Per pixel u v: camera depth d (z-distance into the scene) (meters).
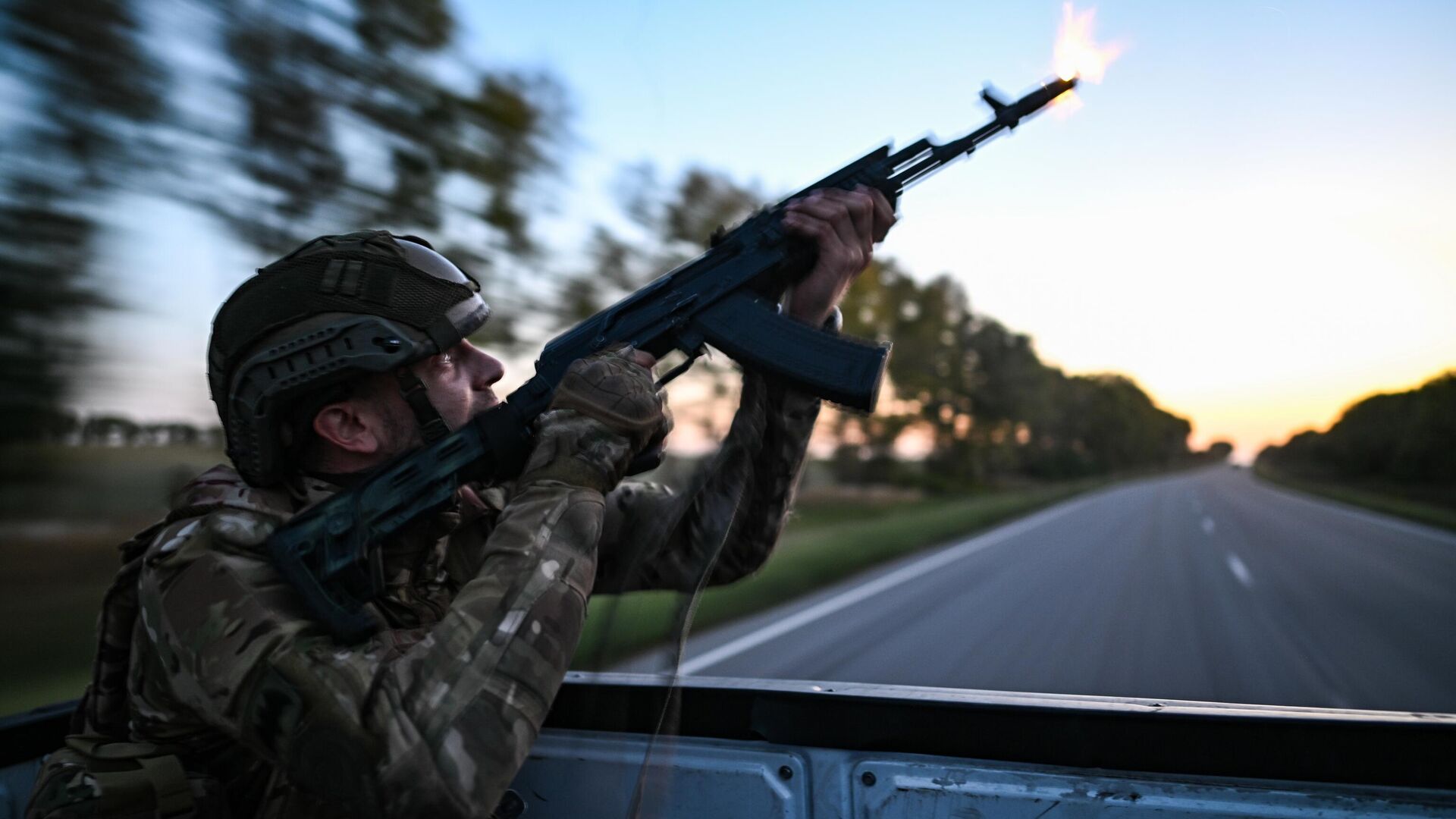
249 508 0.98
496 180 3.40
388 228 3.14
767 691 1.29
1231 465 177.38
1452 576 10.55
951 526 17.25
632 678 1.14
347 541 0.93
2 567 4.18
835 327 1.27
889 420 17.80
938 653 5.98
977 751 1.20
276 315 0.96
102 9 2.48
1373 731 1.05
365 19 2.97
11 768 1.26
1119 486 54.31
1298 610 7.52
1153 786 1.12
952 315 17.09
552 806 1.22
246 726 0.87
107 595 1.04
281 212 2.87
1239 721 1.09
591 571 0.92
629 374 1.00
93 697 1.04
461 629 0.86
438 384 1.02
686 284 1.18
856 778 1.24
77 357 2.55
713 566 1.20
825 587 9.48
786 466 1.23
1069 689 5.14
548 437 0.96
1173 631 6.59
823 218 1.19
